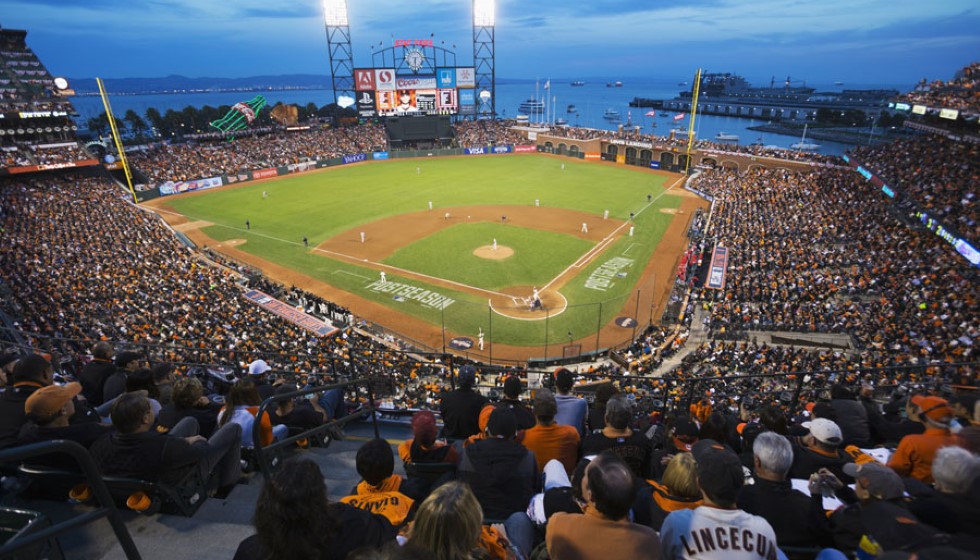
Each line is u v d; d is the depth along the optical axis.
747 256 45.81
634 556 3.96
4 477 6.23
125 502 6.35
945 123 59.94
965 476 4.63
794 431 8.95
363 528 3.93
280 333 32.44
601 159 103.94
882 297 36.34
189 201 73.56
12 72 80.81
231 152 92.31
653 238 56.53
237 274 46.62
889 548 4.11
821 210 55.53
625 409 7.27
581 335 36.66
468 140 112.88
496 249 53.06
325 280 46.44
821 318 34.28
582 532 4.09
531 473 5.94
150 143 101.12
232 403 7.88
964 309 31.14
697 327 36.28
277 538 3.36
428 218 64.56
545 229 59.78
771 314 35.72
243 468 7.59
